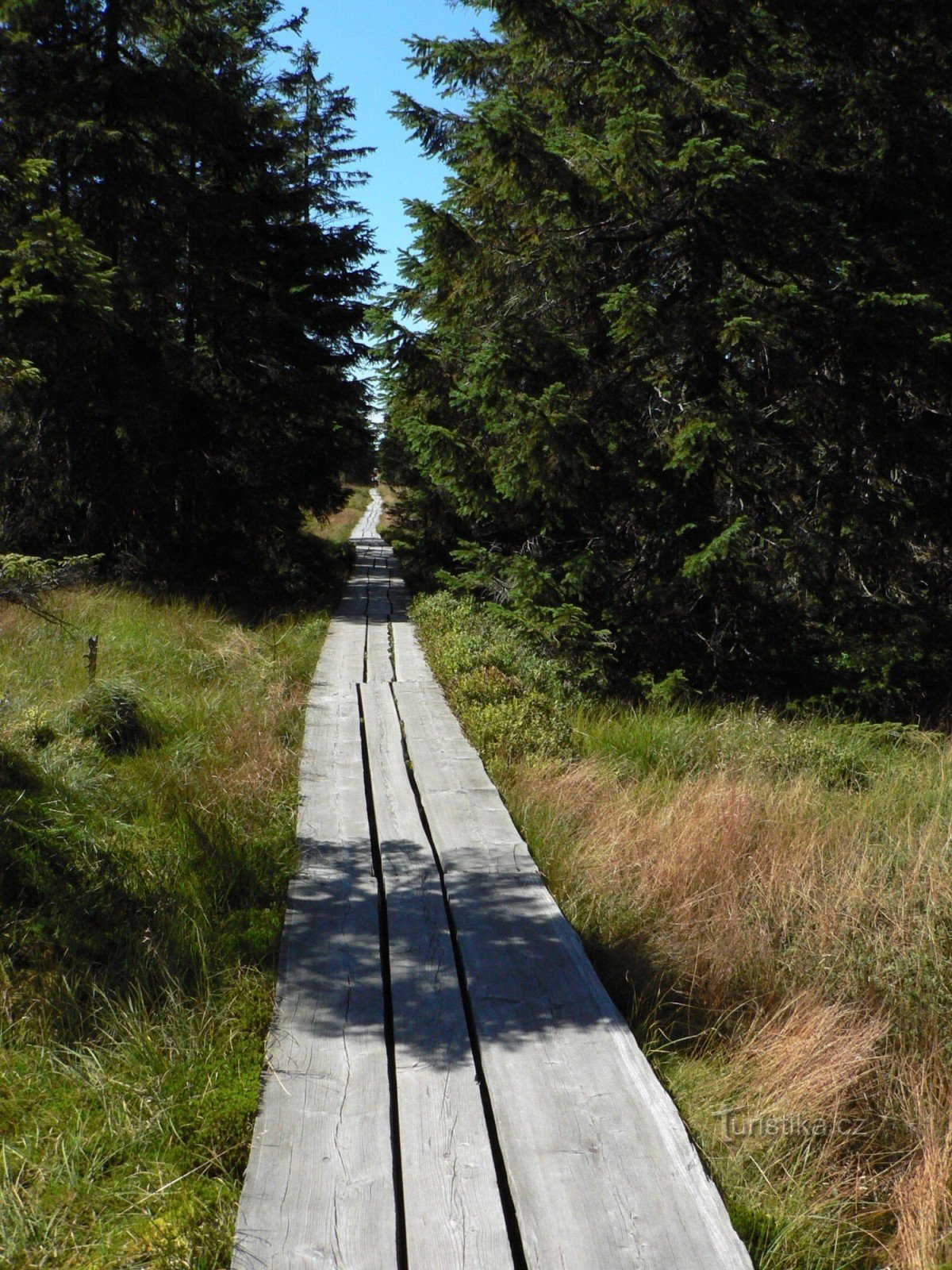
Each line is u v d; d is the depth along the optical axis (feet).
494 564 35.91
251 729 23.32
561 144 30.32
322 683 30.68
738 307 30.27
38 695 23.66
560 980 12.07
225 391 55.62
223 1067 10.47
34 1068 10.52
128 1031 11.04
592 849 16.80
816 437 35.37
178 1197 8.78
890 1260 8.48
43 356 42.27
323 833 17.39
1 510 49.21
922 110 34.50
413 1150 8.84
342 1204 8.11
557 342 31.04
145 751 21.16
